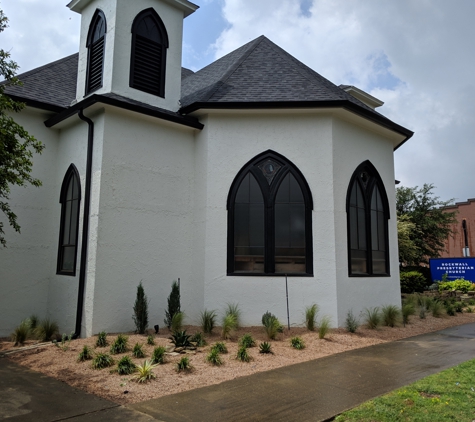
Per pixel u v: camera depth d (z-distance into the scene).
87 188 10.46
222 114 11.84
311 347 8.96
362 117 12.10
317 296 11.06
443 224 29.59
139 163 10.95
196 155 12.15
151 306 10.79
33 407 5.41
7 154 8.06
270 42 15.55
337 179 11.62
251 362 7.68
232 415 5.15
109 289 10.03
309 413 5.21
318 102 11.15
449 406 5.29
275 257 11.39
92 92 12.08
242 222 11.59
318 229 11.34
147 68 12.19
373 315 11.47
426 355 8.42
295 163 11.59
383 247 13.32
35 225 11.66
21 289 11.27
